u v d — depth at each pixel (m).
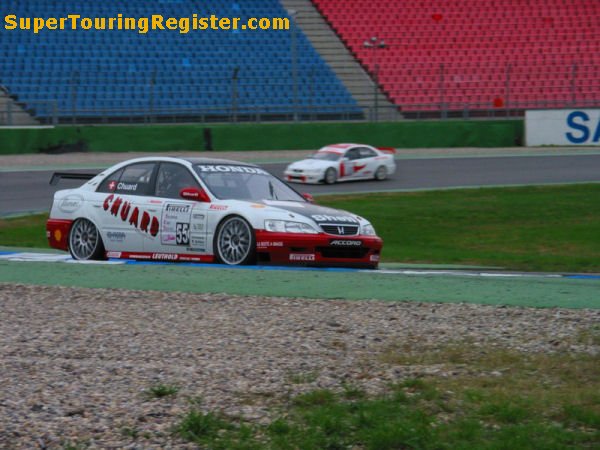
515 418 16.23
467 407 17.06
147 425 16.14
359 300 27.41
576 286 30.11
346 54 135.38
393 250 50.84
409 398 17.52
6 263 35.69
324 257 34.03
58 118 113.06
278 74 128.38
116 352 21.27
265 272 32.47
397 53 136.62
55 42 125.31
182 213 35.12
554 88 132.75
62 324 24.22
